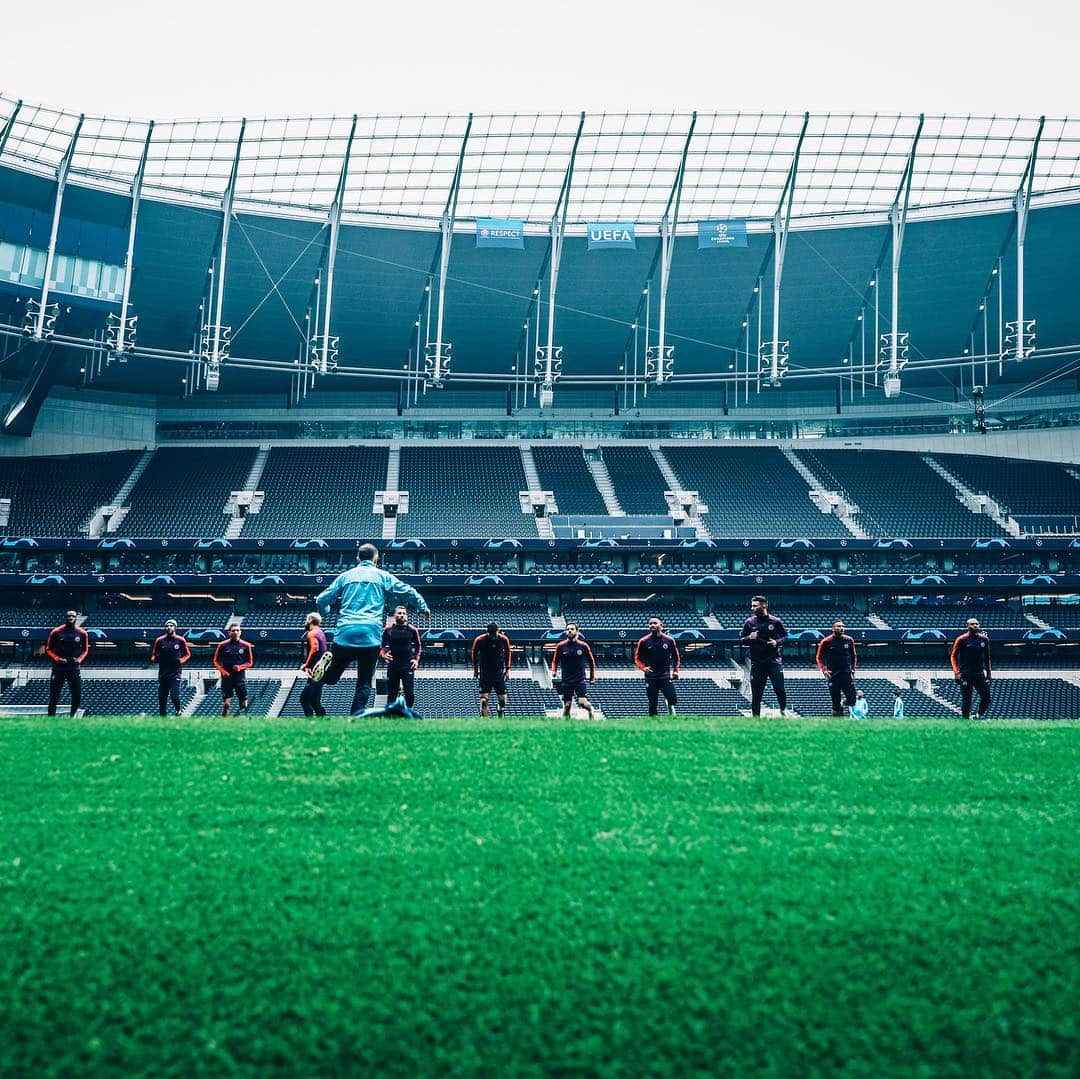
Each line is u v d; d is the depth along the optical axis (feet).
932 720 35.24
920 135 156.25
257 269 168.14
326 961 12.96
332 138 154.71
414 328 183.11
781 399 206.69
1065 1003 12.00
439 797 20.63
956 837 17.80
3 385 190.60
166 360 186.29
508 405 205.98
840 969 12.78
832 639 54.90
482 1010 11.91
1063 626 156.66
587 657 56.75
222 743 26.48
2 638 145.59
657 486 190.19
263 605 163.32
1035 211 161.58
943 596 167.22
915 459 199.31
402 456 199.72
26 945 13.26
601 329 187.01
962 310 179.22
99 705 137.80
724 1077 10.74
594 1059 11.04
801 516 180.24
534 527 176.14
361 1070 10.87
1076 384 195.52
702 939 13.55
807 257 173.47
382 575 44.37
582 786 21.61
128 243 155.02
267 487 186.39
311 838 17.65
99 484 183.73
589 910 14.39
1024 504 180.75
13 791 20.80
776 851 16.92
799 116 155.12
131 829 18.13
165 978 12.54
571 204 166.40
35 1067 10.82
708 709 141.90
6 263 146.51
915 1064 10.95
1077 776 22.72
